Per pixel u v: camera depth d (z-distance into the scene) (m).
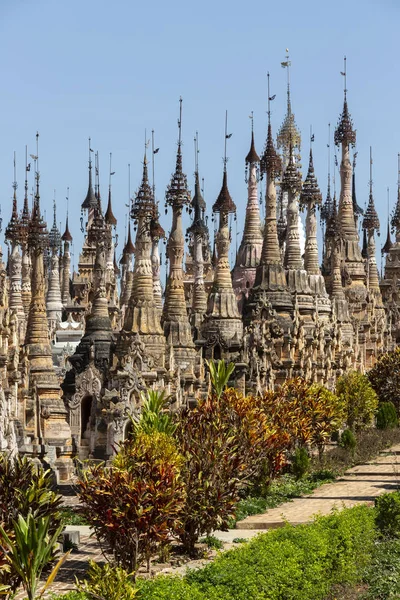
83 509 42.66
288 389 75.88
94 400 69.88
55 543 38.03
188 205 81.94
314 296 101.62
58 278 117.38
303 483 67.69
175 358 77.94
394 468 71.31
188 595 34.88
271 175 94.56
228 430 52.94
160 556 45.56
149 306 73.00
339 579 43.56
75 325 112.94
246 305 93.38
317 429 74.50
